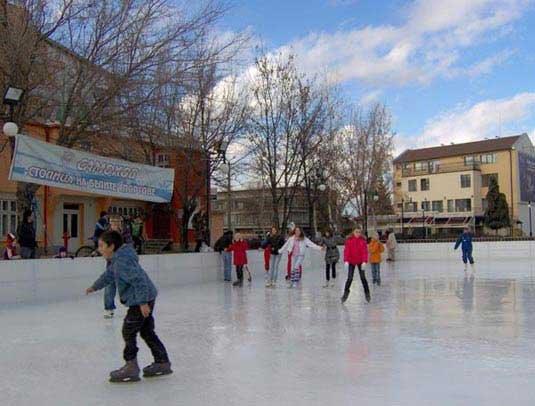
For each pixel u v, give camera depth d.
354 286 18.36
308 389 5.92
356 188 46.34
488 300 13.97
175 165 30.83
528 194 72.88
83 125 18.48
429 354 7.59
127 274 6.16
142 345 8.37
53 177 16.09
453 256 35.97
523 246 35.03
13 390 6.04
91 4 18.22
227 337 9.05
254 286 18.95
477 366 6.87
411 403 5.39
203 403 5.48
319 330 9.63
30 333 9.51
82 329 9.91
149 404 5.49
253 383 6.19
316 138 35.47
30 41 17.11
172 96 19.44
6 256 17.30
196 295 15.94
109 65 18.31
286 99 34.09
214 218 43.16
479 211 72.62
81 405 5.49
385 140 47.75
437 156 77.88
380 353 7.68
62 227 32.16
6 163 27.94
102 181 17.67
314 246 18.78
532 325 10.02
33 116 18.41
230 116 29.91
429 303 13.44
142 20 18.56
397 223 75.50
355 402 5.44
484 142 76.50
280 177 34.66
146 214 37.25
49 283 14.49
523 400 5.46
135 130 20.25
